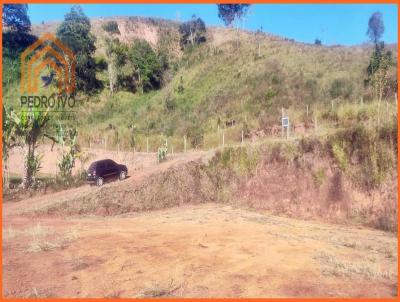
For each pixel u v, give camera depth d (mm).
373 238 10875
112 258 8562
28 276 7359
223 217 15398
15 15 73438
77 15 65625
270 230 12156
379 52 36344
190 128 42812
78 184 25078
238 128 34438
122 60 73125
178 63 75125
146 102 62031
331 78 40906
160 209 19156
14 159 36906
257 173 18906
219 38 84688
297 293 6152
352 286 6434
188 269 7664
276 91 42031
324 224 13617
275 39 78938
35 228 12180
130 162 31328
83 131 47875
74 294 6430
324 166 15992
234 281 6867
